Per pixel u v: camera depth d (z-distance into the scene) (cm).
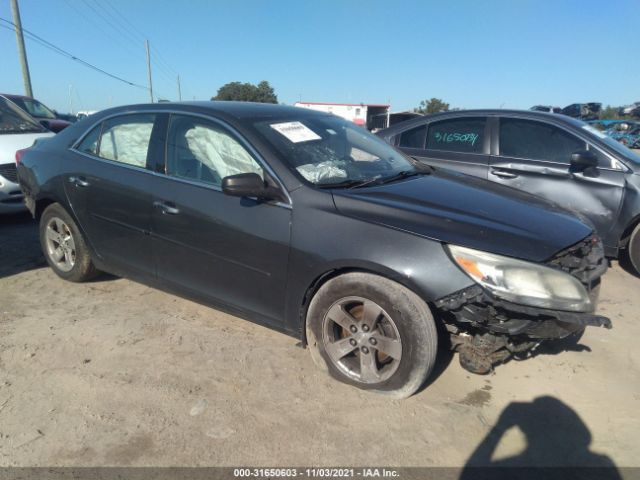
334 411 264
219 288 320
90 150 391
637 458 237
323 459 231
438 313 262
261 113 341
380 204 273
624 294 434
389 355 264
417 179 337
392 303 254
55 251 430
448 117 571
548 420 263
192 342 333
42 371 297
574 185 480
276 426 252
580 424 260
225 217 304
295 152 310
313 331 288
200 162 325
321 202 278
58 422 253
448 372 304
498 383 294
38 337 336
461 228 256
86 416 258
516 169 507
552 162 496
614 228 465
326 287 275
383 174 333
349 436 246
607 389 292
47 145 428
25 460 228
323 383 288
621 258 533
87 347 324
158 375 294
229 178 277
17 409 262
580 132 493
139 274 368
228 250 306
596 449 242
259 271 296
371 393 278
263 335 344
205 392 279
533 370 309
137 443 239
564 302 241
